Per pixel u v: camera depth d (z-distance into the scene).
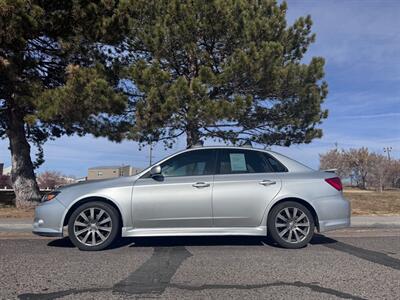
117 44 16.30
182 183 8.26
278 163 8.66
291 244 8.29
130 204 8.11
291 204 8.35
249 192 8.27
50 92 13.85
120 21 15.27
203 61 16.33
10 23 12.98
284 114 18.02
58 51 15.61
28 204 16.77
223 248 8.33
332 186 8.59
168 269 6.61
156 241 9.14
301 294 5.40
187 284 5.81
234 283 5.87
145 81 14.95
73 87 13.56
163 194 8.17
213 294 5.39
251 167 8.53
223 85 15.73
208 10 15.47
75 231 8.12
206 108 14.47
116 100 14.02
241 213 8.24
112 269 6.61
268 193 8.30
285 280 6.01
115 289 5.59
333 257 7.48
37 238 9.97
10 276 6.20
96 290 5.54
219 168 8.46
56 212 8.16
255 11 16.92
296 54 18.58
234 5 15.77
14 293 5.42
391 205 17.75
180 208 8.16
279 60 15.73
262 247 8.45
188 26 15.37
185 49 15.84
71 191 8.25
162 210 8.14
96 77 14.04
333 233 10.81
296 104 17.73
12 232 11.30
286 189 8.37
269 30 16.08
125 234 8.10
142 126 15.44
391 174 62.75
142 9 16.28
